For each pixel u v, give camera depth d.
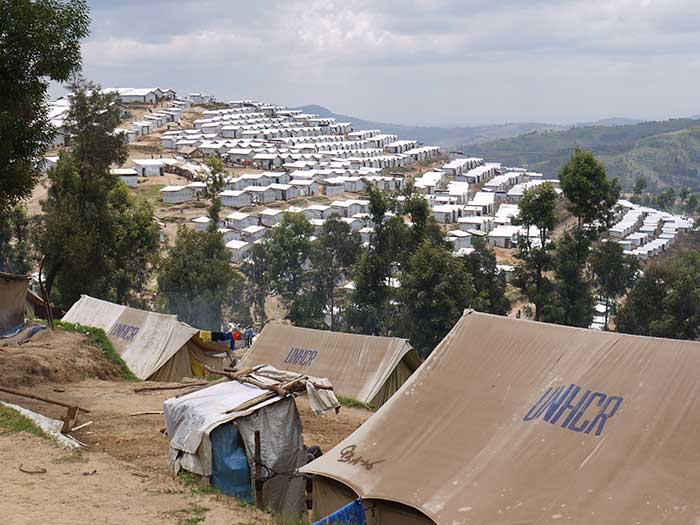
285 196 158.75
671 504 11.62
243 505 14.84
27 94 27.97
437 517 12.85
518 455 13.57
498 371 15.57
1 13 26.34
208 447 15.95
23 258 88.88
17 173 29.17
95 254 59.41
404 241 77.44
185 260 76.38
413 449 14.76
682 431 12.55
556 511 12.26
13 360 28.47
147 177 158.12
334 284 94.38
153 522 13.18
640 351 14.18
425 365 16.47
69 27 28.02
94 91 63.91
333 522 13.60
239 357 42.84
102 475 15.55
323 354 34.06
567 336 15.42
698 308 71.94
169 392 28.75
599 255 82.62
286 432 16.77
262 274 99.56
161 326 35.41
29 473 15.14
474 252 80.69
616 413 13.37
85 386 29.00
